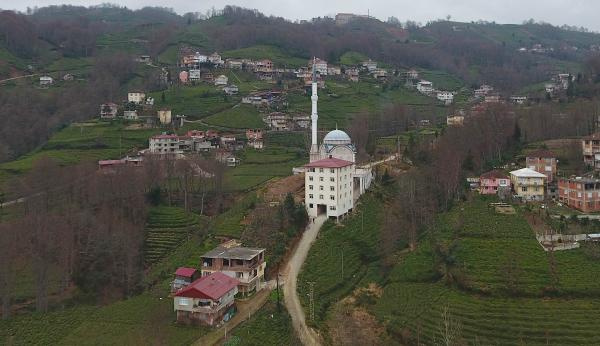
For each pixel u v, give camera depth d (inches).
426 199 6387.8
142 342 3969.0
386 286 4938.5
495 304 4249.5
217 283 4323.3
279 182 7386.8
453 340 3848.4
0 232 5620.1
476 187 6584.6
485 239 5098.4
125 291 5374.0
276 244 5452.8
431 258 5103.3
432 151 7780.5
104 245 5831.7
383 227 5989.2
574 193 5836.6
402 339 4099.4
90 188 7071.9
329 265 5211.6
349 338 4138.8
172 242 6304.1
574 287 4293.8
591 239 4948.3
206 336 3983.8
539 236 5083.7
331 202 6127.0
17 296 5103.3
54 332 4335.6
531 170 6441.9
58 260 5521.7
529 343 3804.1
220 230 6028.5
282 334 4072.3
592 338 3769.7
